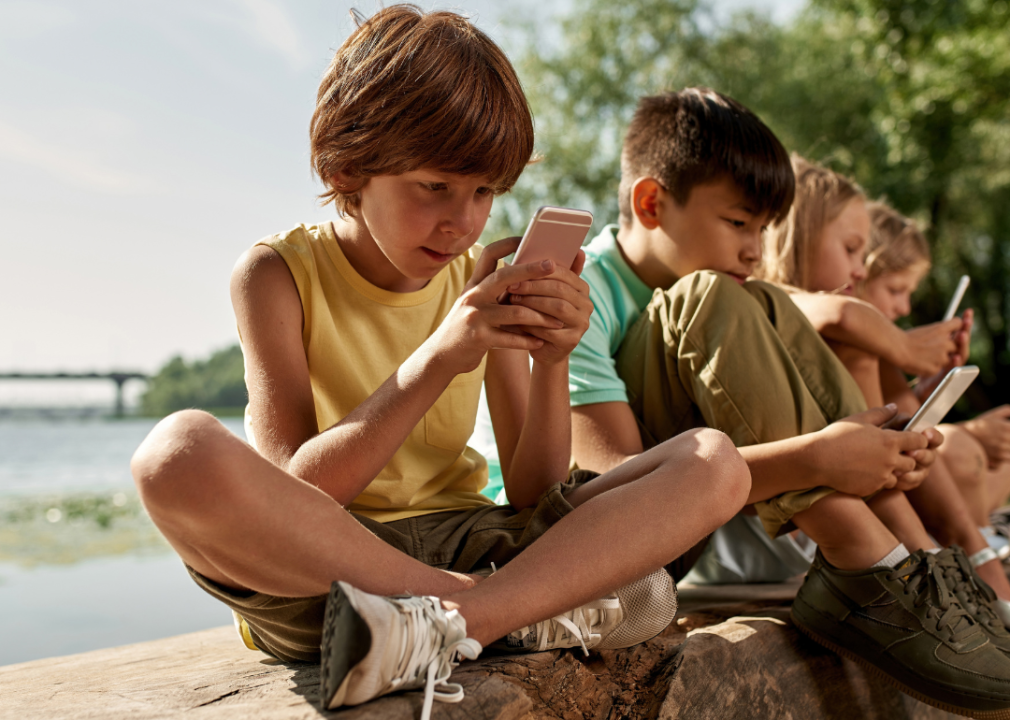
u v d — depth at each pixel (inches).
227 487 26.9
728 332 49.8
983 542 60.1
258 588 30.7
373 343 43.5
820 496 45.5
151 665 41.0
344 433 34.0
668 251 60.1
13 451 676.1
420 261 38.1
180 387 1298.0
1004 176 440.1
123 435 940.0
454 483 46.5
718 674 41.5
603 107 441.7
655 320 55.6
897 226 96.2
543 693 34.3
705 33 431.2
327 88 39.4
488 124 36.1
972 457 73.9
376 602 26.9
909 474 48.0
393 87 36.0
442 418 45.0
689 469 35.3
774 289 54.4
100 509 290.5
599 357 56.2
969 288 526.6
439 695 29.0
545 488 42.7
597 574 32.5
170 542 30.5
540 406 42.1
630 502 33.9
